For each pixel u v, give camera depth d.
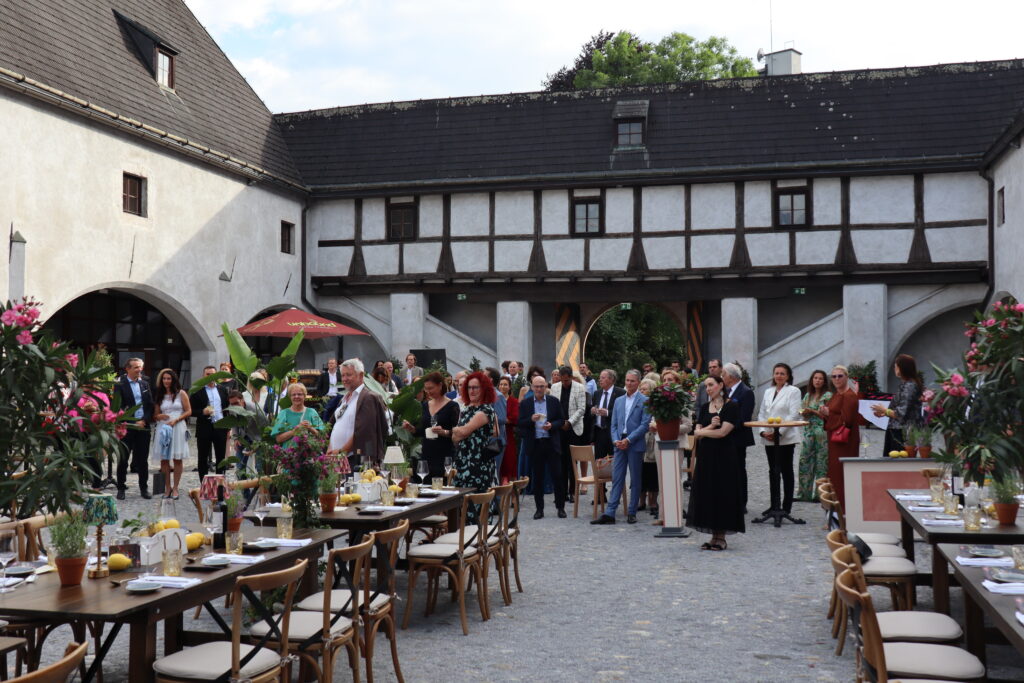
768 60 30.58
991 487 5.66
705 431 8.73
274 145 23.81
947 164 21.19
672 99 23.81
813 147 22.16
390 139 24.72
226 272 20.47
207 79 22.00
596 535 9.79
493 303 24.64
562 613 6.62
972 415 6.39
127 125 17.08
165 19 21.55
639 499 11.66
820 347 22.17
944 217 21.39
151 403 12.21
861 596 3.40
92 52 17.53
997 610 3.63
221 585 4.35
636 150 23.08
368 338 25.34
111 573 4.39
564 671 5.28
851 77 23.22
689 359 23.94
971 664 3.91
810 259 21.97
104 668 5.38
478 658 5.55
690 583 7.50
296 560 5.01
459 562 6.21
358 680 4.75
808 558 8.44
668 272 22.55
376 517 6.04
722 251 22.39
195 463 15.76
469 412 8.25
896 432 9.59
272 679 4.14
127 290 17.91
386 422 8.52
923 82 22.69
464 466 8.21
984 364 6.48
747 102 23.34
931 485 6.54
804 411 10.03
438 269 23.64
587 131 23.72
